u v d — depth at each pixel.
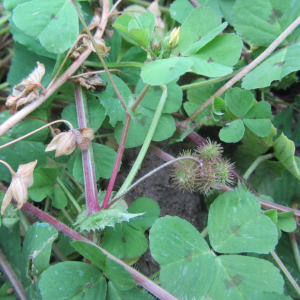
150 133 0.07
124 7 0.10
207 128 0.09
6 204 0.05
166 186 0.08
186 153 0.07
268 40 0.07
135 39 0.06
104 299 0.05
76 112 0.07
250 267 0.06
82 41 0.07
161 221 0.06
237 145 0.09
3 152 0.07
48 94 0.06
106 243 0.06
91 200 0.06
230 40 0.05
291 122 0.09
